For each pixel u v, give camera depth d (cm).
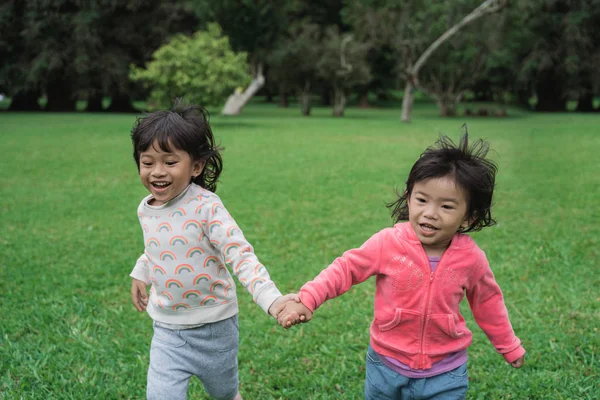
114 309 390
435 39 2761
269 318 379
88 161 1102
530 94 4203
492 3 2302
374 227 623
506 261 492
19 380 295
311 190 838
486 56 2858
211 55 1919
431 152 204
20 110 2950
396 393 221
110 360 319
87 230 601
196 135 215
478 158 204
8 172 959
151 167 214
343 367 311
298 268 478
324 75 2861
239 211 694
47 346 333
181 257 220
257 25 2619
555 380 296
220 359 233
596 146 1423
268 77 3791
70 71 2705
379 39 2609
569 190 832
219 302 228
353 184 894
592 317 373
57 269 475
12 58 2697
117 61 2736
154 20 2867
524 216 666
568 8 3016
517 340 224
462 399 219
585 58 3045
